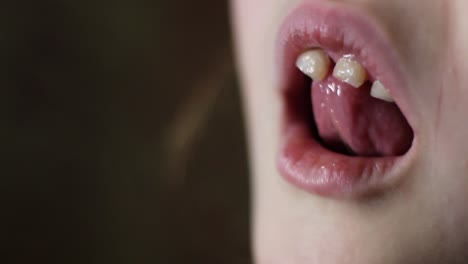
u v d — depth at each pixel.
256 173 0.28
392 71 0.22
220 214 0.39
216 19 0.39
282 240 0.25
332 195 0.23
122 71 0.38
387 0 0.22
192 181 0.39
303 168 0.24
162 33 0.39
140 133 0.38
